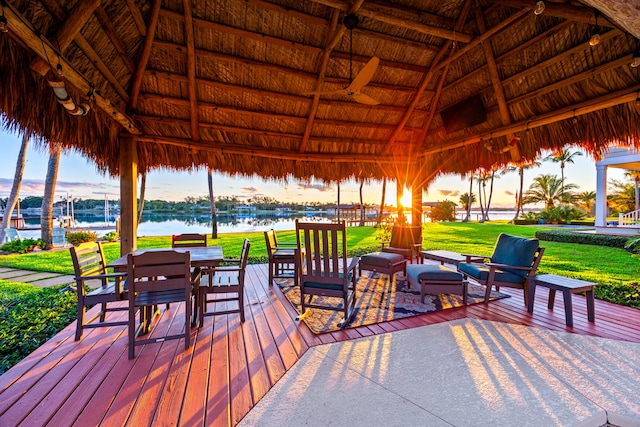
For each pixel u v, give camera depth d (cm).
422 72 454
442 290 359
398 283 465
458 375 214
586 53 334
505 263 381
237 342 267
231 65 402
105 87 339
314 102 455
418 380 209
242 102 449
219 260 293
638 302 368
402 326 302
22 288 523
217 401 186
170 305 362
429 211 2783
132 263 238
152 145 469
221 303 371
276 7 342
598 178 1146
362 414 175
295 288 435
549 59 361
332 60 420
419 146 589
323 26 370
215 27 352
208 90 425
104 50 311
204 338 275
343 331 290
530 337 273
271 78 426
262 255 837
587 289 300
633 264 686
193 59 369
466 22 383
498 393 193
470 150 527
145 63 361
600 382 204
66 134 313
